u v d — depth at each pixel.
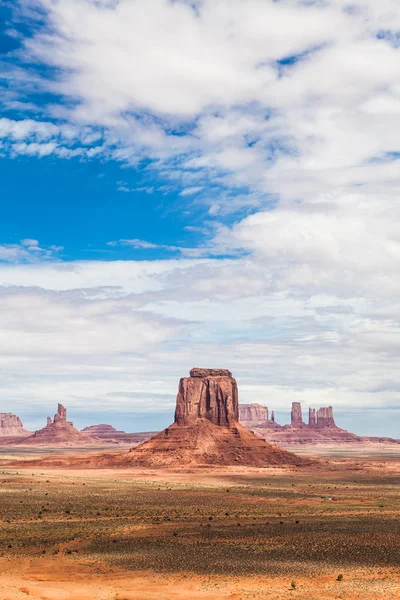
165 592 80.06
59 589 81.00
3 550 104.25
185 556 100.44
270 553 102.81
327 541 112.44
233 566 93.69
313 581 84.81
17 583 83.88
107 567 93.38
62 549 105.88
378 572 89.62
